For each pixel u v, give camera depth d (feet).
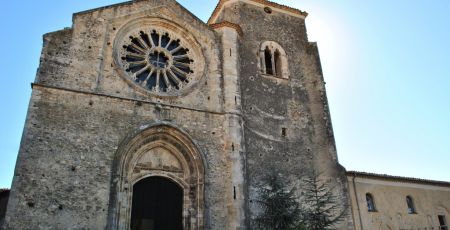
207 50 95.66
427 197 111.34
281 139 95.35
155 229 76.18
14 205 64.39
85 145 73.20
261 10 114.93
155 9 94.48
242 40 105.40
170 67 90.99
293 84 105.60
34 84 74.08
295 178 91.45
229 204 78.13
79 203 68.59
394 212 102.27
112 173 72.74
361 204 97.81
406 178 108.17
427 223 106.73
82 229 67.05
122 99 80.07
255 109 95.66
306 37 116.98
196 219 76.59
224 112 87.97
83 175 70.79
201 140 83.20
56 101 74.49
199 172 80.18
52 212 66.39
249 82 98.94
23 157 67.97
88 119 75.46
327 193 86.63
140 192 77.87
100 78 80.74
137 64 88.07
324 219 82.99
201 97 88.84
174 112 83.56
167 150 81.97
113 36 86.74
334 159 95.14
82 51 81.56
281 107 100.07
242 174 81.61
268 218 81.00
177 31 95.50
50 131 71.72
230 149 83.51
